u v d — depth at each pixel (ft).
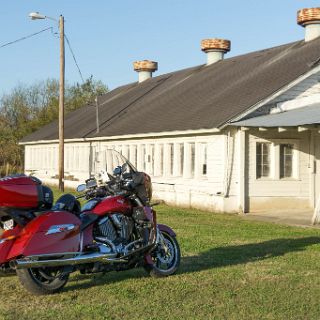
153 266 27.66
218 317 21.45
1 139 190.39
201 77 99.25
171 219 56.49
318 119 54.29
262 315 21.72
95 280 27.53
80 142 110.22
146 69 135.85
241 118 64.34
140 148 86.43
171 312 22.13
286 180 66.95
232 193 65.21
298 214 62.75
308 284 26.66
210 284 26.61
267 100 65.31
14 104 221.25
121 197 26.86
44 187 24.91
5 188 23.38
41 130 147.95
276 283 26.84
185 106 83.41
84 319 21.24
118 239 26.25
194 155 72.64
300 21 83.71
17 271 23.98
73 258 24.50
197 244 38.55
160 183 79.66
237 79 83.05
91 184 27.22
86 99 212.84
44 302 23.56
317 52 72.79
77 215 25.58
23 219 23.89
